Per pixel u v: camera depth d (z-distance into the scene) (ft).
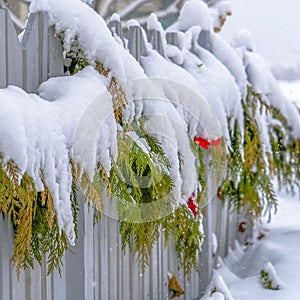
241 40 16.14
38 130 6.59
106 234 9.66
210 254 13.32
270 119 15.28
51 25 7.89
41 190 6.66
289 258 14.05
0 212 7.02
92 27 7.91
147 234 9.36
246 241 16.65
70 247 8.69
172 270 12.07
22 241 6.72
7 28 7.09
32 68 7.59
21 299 7.55
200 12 13.51
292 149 15.80
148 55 10.79
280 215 18.85
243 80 13.67
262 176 14.33
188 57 12.43
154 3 26.58
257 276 13.12
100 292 9.53
